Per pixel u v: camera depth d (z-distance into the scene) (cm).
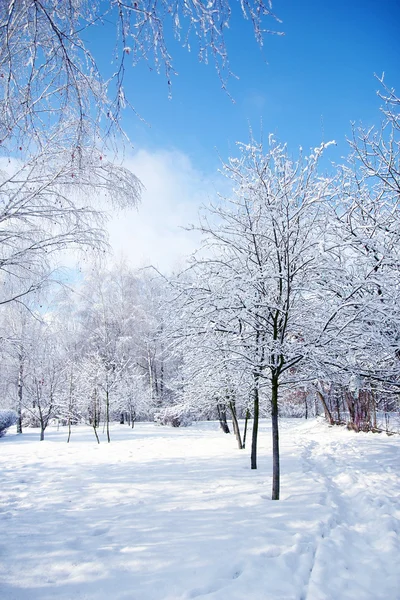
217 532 438
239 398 1136
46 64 262
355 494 632
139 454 1105
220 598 297
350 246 736
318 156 669
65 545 412
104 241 515
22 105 300
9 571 353
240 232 786
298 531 438
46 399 1730
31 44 255
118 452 1156
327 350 641
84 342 2597
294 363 645
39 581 334
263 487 660
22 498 625
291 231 664
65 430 2133
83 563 366
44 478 785
